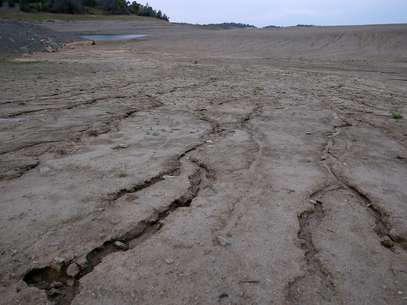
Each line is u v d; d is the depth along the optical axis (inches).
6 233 116.0
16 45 894.4
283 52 921.5
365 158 192.7
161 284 97.3
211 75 505.7
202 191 150.3
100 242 113.7
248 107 303.1
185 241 116.2
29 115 261.7
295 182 159.8
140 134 219.6
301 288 97.8
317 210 139.0
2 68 514.9
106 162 174.4
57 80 424.8
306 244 117.4
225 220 128.6
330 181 162.9
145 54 884.6
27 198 138.4
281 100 338.0
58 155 183.5
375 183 161.9
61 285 97.7
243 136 222.1
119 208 133.5
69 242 112.9
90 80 430.9
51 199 138.0
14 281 97.3
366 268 107.0
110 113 270.2
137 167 168.9
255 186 154.9
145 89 376.8
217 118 264.1
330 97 362.3
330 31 1162.6
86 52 930.7
